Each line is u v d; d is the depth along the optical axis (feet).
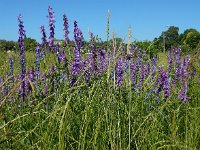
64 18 2.64
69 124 2.00
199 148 2.15
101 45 2.67
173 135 2.06
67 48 2.64
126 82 2.60
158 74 2.93
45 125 2.02
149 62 3.41
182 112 2.67
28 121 2.08
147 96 2.75
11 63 3.21
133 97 2.59
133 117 2.28
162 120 2.41
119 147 1.94
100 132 2.04
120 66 2.59
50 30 2.62
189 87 3.51
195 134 2.22
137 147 1.96
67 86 2.36
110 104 2.12
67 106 1.74
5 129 1.80
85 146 1.97
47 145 1.81
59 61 2.53
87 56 2.63
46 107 2.21
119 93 2.36
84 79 2.45
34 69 2.71
